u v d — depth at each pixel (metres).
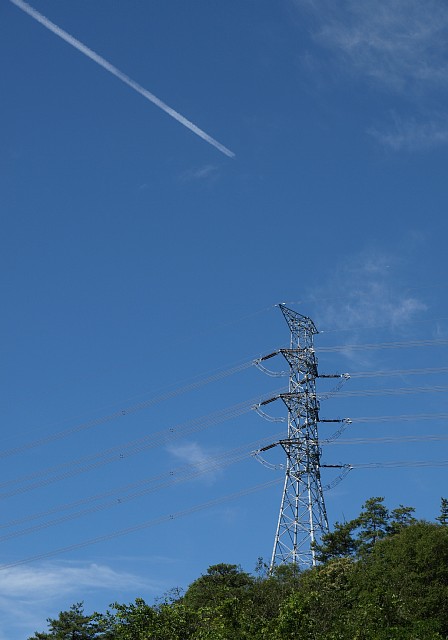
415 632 66.25
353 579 82.38
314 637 63.66
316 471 102.31
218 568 94.00
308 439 104.38
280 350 109.50
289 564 90.38
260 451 104.69
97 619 65.94
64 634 95.25
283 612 65.56
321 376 109.81
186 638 65.38
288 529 98.00
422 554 84.00
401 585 80.12
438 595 77.31
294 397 107.12
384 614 69.44
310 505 99.31
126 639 64.50
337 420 106.69
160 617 66.00
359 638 65.38
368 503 102.06
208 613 68.00
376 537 97.50
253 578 91.81
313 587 81.75
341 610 71.50
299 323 112.00
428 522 93.44
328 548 96.88
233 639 64.00
